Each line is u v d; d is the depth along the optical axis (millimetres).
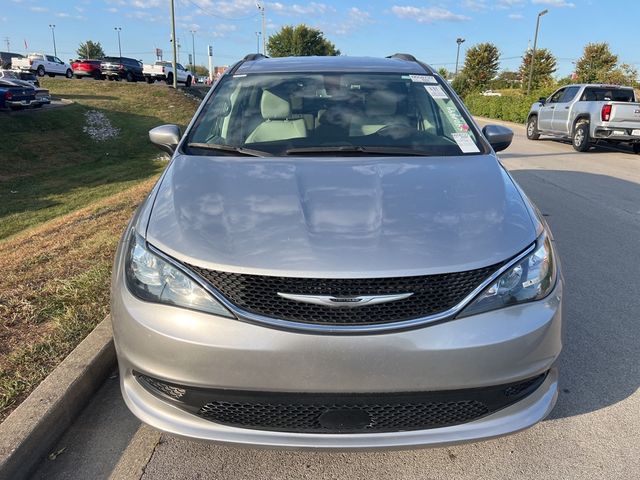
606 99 15086
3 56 48156
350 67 3891
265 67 3916
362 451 2111
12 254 5289
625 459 2492
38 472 2402
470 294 2115
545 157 12906
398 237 2193
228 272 2090
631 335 3646
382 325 2047
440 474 2416
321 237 2184
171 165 2945
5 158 18281
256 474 2408
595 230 6211
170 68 41594
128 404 2287
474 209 2416
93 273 4203
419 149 3148
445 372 2062
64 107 26031
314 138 3242
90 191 14047
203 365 2068
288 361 2033
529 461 2488
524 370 2156
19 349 3121
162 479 2377
